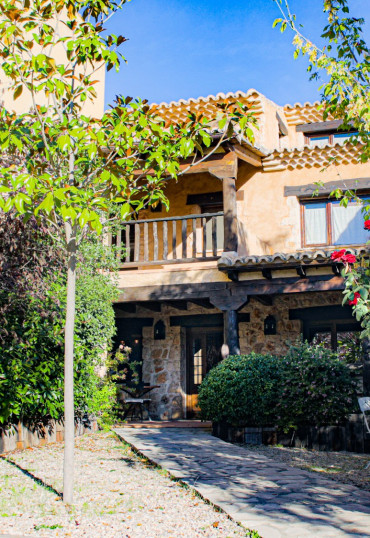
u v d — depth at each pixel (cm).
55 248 852
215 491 607
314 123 1570
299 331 1341
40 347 912
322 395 968
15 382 823
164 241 1218
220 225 1432
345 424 967
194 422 1308
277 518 506
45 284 877
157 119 612
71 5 620
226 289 1184
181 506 564
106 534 470
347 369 1011
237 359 1090
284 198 1395
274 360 1062
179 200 1452
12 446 855
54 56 1208
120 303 1344
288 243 1378
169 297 1221
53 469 730
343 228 1366
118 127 551
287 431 986
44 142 575
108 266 1177
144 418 1395
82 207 496
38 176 504
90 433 1127
